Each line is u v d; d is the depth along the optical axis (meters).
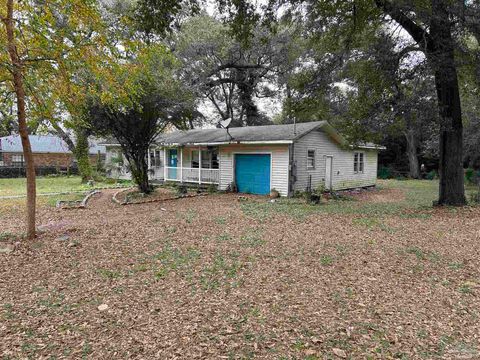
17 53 6.40
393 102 11.47
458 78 12.58
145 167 16.62
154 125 15.55
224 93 32.12
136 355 3.08
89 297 4.38
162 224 9.01
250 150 17.12
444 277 5.05
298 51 19.80
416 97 10.98
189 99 15.85
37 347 3.22
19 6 6.10
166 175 21.64
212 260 5.87
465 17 9.34
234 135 18.45
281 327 3.57
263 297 4.34
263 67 26.41
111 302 4.22
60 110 7.52
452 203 12.00
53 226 8.70
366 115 12.00
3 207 12.02
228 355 3.07
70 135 22.67
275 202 13.75
